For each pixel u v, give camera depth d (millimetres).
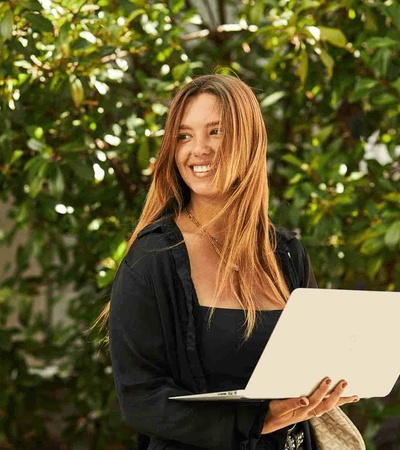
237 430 2574
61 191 4078
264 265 2814
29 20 3926
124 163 4688
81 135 4246
